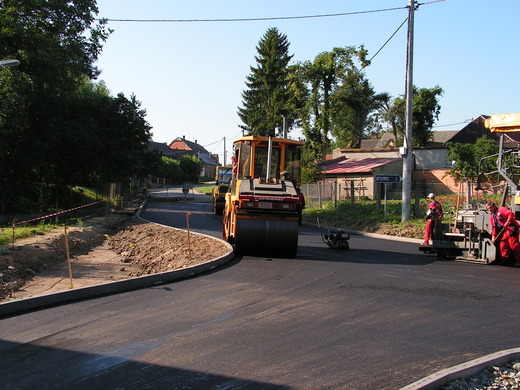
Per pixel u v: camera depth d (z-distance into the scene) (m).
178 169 99.19
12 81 23.64
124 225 25.48
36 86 26.17
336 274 11.07
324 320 7.21
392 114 54.47
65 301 8.37
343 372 5.19
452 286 9.94
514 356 5.74
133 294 8.90
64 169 32.31
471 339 6.41
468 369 5.20
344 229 24.20
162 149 121.56
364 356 5.70
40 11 26.89
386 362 5.50
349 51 48.47
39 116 28.33
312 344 6.11
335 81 49.69
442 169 46.94
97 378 4.99
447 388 4.84
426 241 14.44
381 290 9.41
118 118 32.25
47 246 14.91
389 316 7.50
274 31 68.25
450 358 5.66
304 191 37.94
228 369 5.26
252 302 8.30
